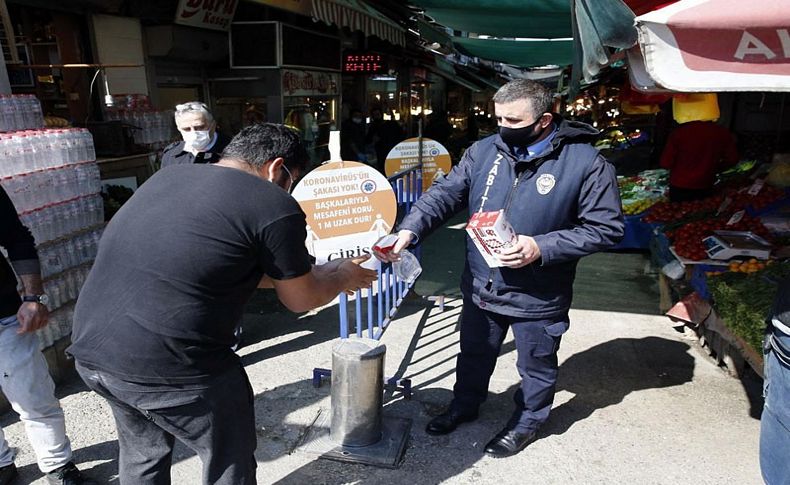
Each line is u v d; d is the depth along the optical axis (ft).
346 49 36.40
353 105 41.88
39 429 8.09
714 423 10.35
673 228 17.31
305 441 9.70
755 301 10.26
